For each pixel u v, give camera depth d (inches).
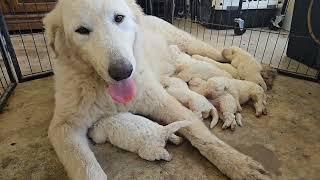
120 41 14.1
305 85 24.1
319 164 15.4
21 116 20.7
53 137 15.8
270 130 18.3
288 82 24.7
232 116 18.5
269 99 21.9
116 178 14.6
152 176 14.7
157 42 25.5
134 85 15.9
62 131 15.7
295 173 14.8
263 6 42.9
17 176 15.1
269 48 34.5
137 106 18.2
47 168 15.6
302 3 28.0
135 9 17.3
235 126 18.5
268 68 24.5
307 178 14.5
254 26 44.6
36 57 33.0
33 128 19.2
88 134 17.2
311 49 27.8
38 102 22.6
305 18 27.9
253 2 42.3
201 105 18.5
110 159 15.9
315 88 23.6
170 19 42.6
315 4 26.3
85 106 16.1
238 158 14.5
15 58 25.4
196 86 21.4
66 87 16.4
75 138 15.4
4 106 22.0
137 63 17.3
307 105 21.0
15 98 23.3
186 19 48.0
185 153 16.2
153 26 28.5
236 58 24.8
